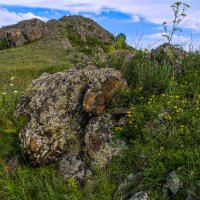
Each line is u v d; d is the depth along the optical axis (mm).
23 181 9094
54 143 10031
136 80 11094
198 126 9070
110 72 10688
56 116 10406
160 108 9672
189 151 8359
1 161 10117
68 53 43219
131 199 7965
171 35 12211
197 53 12180
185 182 7680
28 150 9977
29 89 12375
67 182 9195
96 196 8609
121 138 9586
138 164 8773
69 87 10977
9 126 11516
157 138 9125
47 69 33625
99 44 53000
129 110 10000
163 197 7758
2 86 24484
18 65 37156
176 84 10695
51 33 55031
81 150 9812
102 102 10227
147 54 12273
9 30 54000
